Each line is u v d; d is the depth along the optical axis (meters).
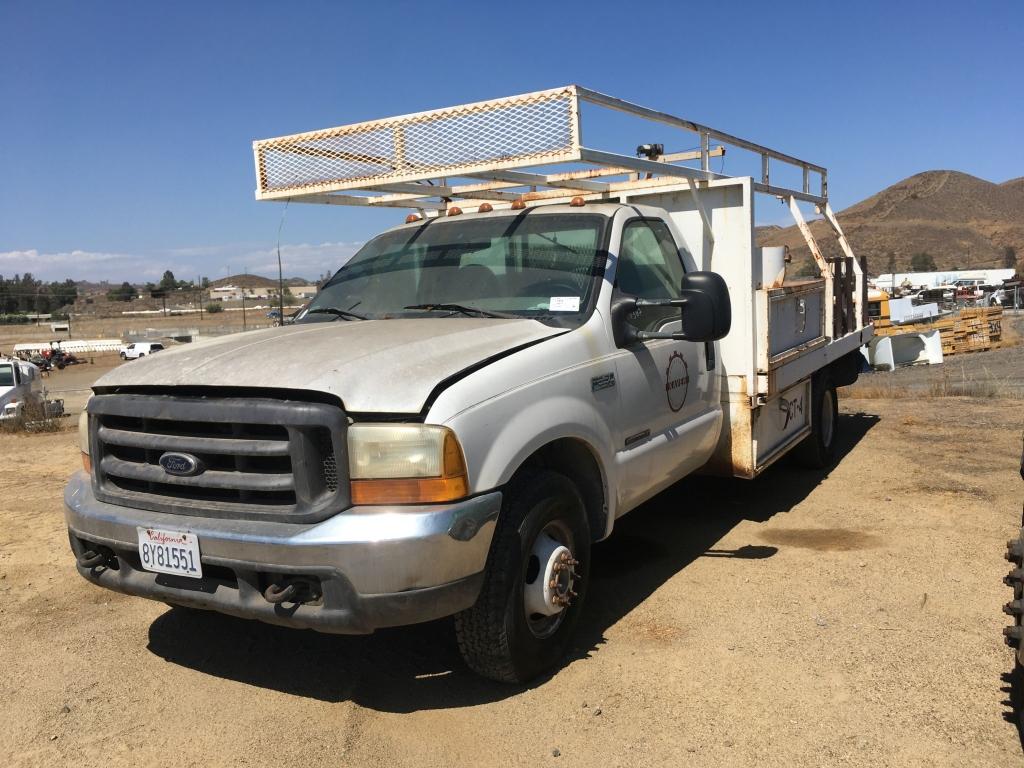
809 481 7.23
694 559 5.27
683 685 3.61
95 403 3.58
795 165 7.34
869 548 5.38
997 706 3.38
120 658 4.05
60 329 120.12
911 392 13.15
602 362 4.07
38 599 4.89
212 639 4.25
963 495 6.54
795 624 4.20
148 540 3.35
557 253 4.55
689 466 5.12
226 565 3.18
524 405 3.48
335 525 3.05
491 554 3.39
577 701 3.51
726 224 5.46
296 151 4.52
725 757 3.08
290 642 4.19
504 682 3.65
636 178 5.89
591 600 4.61
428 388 3.18
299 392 3.18
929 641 3.98
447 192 5.61
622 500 4.28
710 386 5.27
